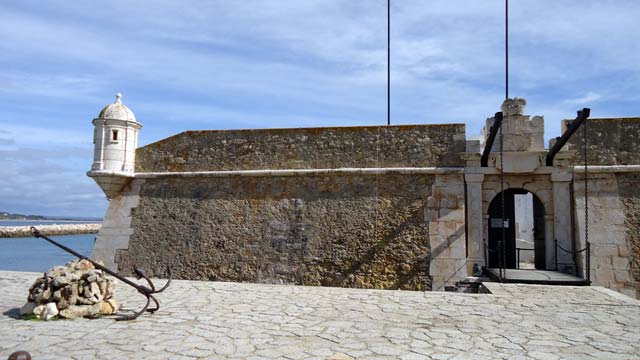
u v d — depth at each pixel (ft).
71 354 15.08
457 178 37.86
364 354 15.37
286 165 41.06
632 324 19.75
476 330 18.65
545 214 36.63
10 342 16.35
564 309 22.74
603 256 34.58
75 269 21.61
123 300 24.31
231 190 41.73
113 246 42.14
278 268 38.96
